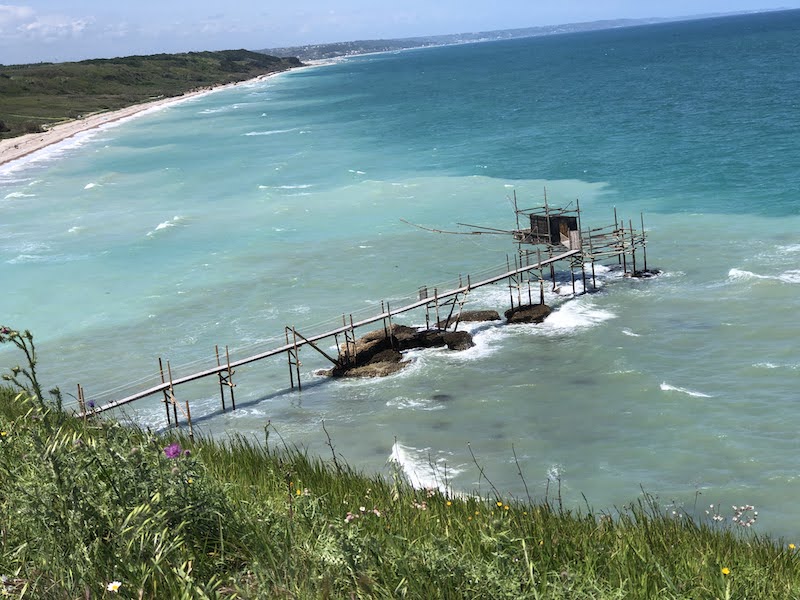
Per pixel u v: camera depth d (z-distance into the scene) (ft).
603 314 135.23
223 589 20.66
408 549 23.58
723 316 128.26
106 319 152.25
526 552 24.48
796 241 162.61
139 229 224.74
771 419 93.81
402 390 113.50
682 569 28.32
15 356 136.77
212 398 116.98
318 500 29.99
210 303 157.07
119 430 25.41
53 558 19.92
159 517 21.17
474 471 89.04
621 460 88.38
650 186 226.17
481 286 152.46
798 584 30.91
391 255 180.45
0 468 25.39
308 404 112.27
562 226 154.20
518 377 113.91
